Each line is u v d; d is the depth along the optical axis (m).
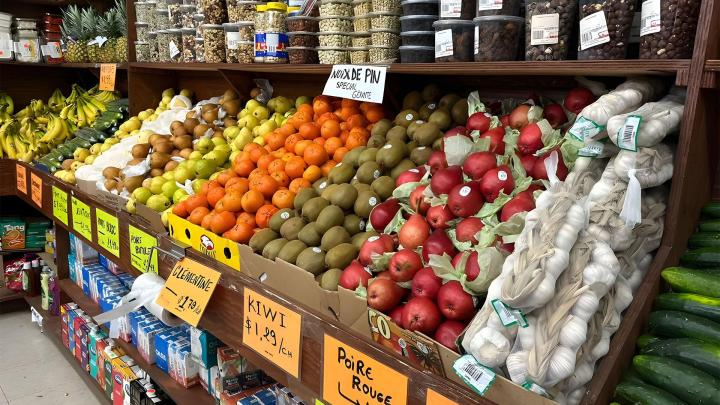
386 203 1.43
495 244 1.13
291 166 1.78
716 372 0.87
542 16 1.22
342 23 1.80
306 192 1.61
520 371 0.85
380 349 1.09
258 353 1.43
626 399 0.89
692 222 1.17
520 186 1.25
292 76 2.54
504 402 0.88
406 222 1.30
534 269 0.87
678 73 1.03
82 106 3.55
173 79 3.25
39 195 2.98
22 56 3.83
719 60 0.98
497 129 1.42
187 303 1.63
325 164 1.80
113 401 2.51
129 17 2.98
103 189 2.31
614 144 1.10
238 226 1.63
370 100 1.58
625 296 0.97
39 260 3.68
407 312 1.10
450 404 0.95
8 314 3.78
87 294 2.93
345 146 1.83
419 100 1.87
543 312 0.88
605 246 0.95
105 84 3.09
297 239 1.50
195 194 1.91
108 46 3.34
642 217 1.06
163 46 2.70
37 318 3.51
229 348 1.92
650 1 1.07
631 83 1.20
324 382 1.22
